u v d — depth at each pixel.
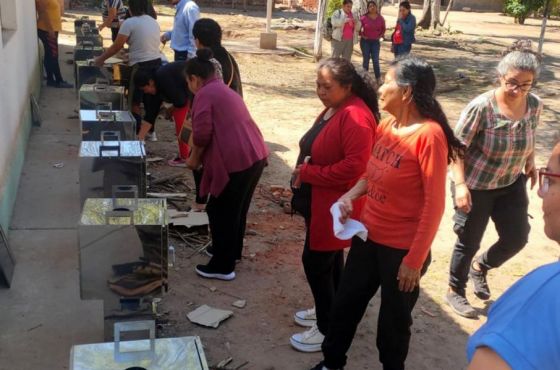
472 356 1.41
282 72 14.88
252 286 4.92
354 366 4.02
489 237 6.30
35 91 9.77
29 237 5.45
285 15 29.02
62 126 8.96
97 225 3.47
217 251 4.88
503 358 1.31
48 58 11.07
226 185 4.63
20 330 4.10
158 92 6.43
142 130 6.54
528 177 4.49
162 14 24.89
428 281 5.24
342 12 14.32
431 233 3.04
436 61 18.34
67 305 4.43
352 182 3.60
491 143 4.16
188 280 4.93
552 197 1.54
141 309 3.67
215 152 4.58
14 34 7.16
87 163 4.75
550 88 14.80
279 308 4.62
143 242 3.53
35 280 4.73
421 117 3.10
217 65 4.71
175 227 5.69
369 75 3.69
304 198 3.80
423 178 3.05
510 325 1.35
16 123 6.85
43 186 6.67
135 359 2.54
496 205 4.50
